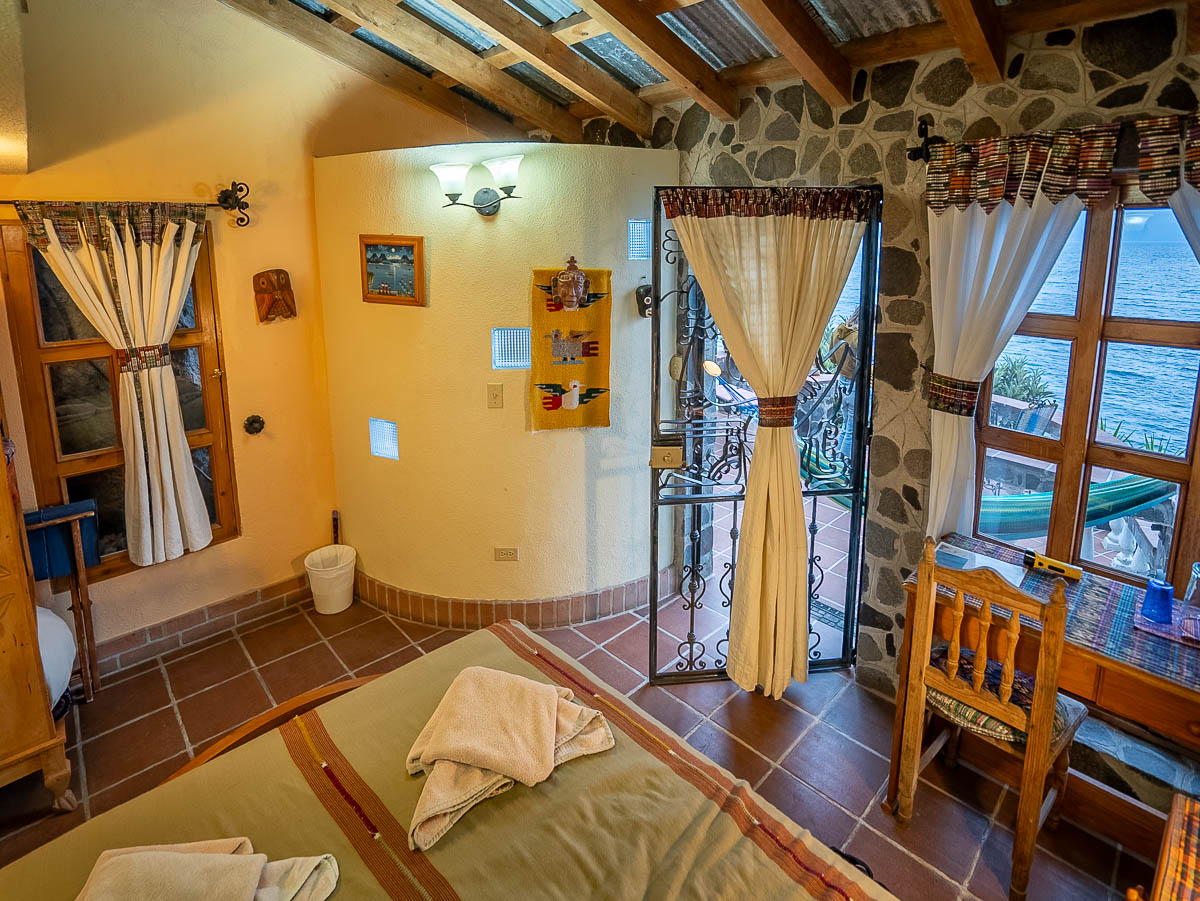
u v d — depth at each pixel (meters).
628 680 3.48
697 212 2.88
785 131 3.26
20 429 3.10
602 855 1.74
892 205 2.96
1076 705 2.43
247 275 3.67
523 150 3.33
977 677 2.33
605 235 3.49
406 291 3.55
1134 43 2.27
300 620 4.03
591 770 2.02
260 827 1.83
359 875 1.70
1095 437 2.62
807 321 2.98
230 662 3.65
